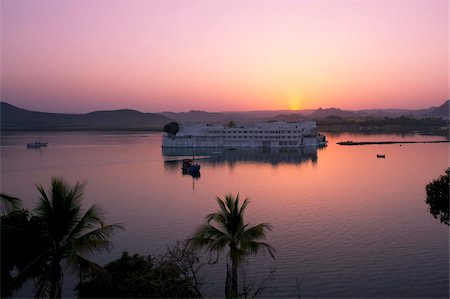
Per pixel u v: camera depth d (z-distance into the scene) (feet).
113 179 494.59
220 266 195.52
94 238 94.89
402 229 260.01
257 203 341.00
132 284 108.68
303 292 171.83
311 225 270.26
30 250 99.66
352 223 275.18
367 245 229.04
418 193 380.37
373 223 274.77
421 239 239.30
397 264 201.26
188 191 408.46
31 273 90.38
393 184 434.71
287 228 263.08
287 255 212.84
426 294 170.50
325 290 173.88
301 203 339.36
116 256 213.66
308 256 211.82
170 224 278.26
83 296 112.78
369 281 182.60
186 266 121.49
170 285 109.29
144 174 536.42
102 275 97.81
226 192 398.21
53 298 92.22
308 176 501.15
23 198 384.88
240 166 615.98
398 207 321.73
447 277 185.98
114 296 107.86
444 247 224.94
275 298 166.81
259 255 212.02
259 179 482.69
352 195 372.99
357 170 553.23
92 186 442.50
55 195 93.61
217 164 647.15
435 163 622.95
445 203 133.59
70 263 90.99
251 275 187.73
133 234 254.06
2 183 475.72
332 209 316.40
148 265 126.52
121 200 363.76
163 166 622.54
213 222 277.64
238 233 107.24
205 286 172.45
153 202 354.13
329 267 197.47
